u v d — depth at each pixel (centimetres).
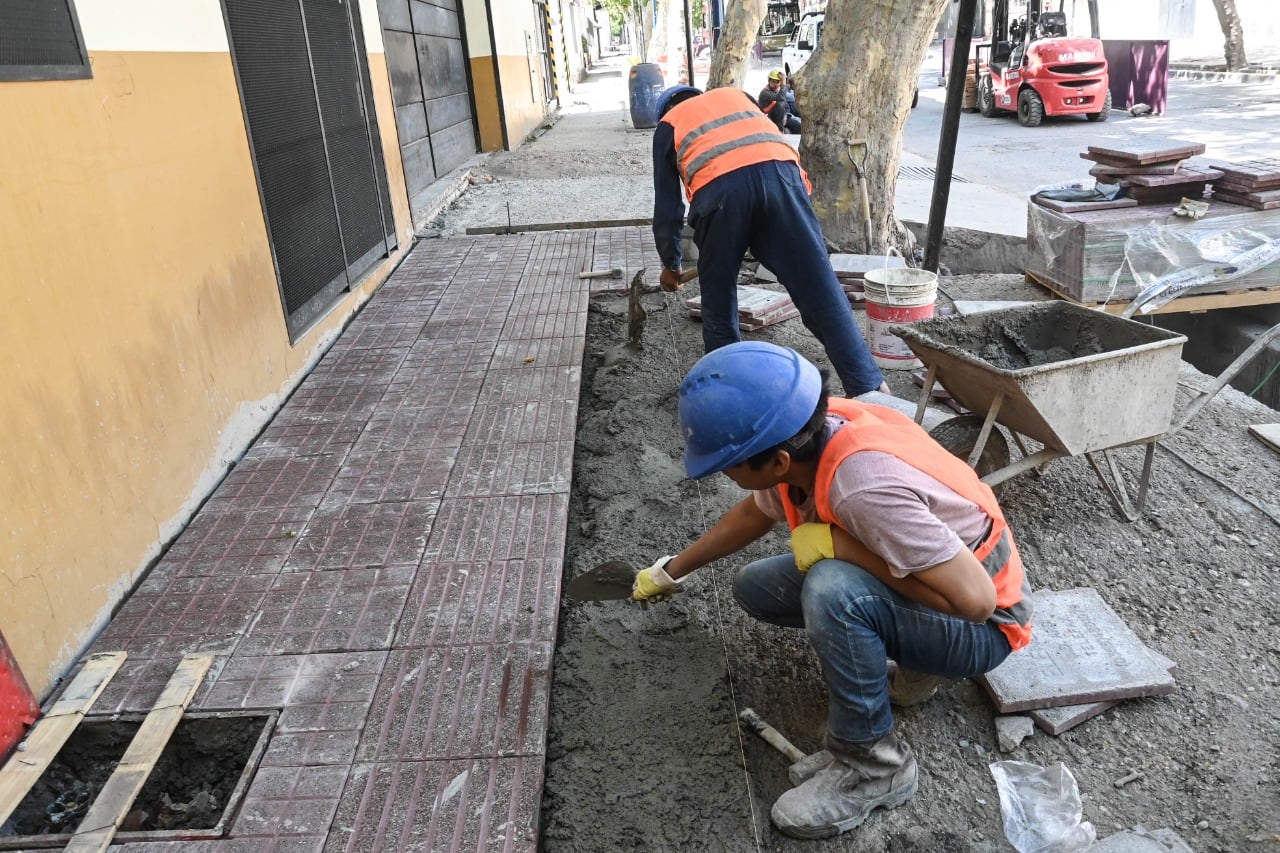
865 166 704
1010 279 695
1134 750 254
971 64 2011
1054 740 259
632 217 893
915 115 2034
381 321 628
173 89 405
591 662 291
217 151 443
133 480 339
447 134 1243
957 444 350
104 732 268
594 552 350
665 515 374
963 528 208
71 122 325
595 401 502
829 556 217
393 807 236
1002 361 376
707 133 416
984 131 1691
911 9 654
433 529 361
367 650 293
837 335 429
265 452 436
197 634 305
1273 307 641
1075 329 373
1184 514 364
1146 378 322
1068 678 268
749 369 201
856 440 203
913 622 219
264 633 304
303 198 555
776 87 1531
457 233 893
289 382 507
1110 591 321
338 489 397
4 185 285
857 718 224
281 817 234
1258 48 2819
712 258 426
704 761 253
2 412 272
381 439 444
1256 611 308
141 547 339
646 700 275
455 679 278
